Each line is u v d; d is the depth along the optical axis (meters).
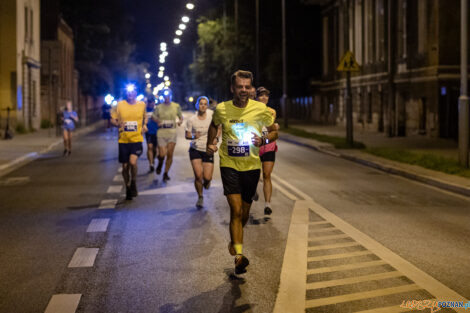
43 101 50.38
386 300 5.32
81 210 10.12
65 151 21.44
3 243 7.71
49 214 9.77
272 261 6.67
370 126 35.97
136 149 11.16
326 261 6.67
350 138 23.06
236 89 6.02
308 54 52.00
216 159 19.28
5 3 36.91
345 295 5.47
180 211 9.94
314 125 44.38
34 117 42.53
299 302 5.28
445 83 27.11
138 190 12.41
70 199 11.34
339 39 43.19
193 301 5.34
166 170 13.98
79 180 14.25
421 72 28.56
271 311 5.06
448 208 10.20
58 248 7.42
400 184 13.38
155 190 12.40
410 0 29.80
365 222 8.92
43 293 5.63
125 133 11.11
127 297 5.48
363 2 37.22
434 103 27.50
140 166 17.09
